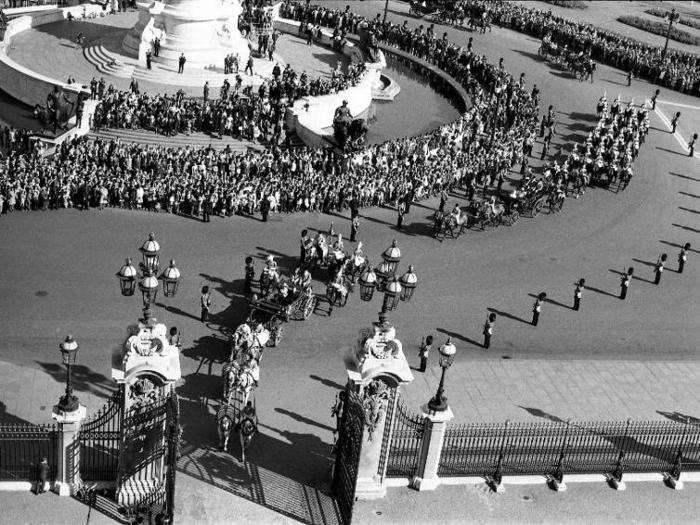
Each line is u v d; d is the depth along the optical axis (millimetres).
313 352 53156
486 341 56000
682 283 68375
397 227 70500
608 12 160375
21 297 54656
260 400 48219
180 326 53844
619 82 117625
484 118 91500
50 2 117688
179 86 92125
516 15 137375
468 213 74250
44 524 39062
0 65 89375
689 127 103750
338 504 42281
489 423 48562
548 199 76875
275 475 43406
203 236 65188
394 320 57875
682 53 131000
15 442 42750
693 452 48438
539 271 66812
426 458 43156
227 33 97750
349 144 79250
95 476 41625
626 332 60562
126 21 113875
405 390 50719
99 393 46969
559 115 101688
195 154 72938
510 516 42938
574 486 45156
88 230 63688
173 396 37875
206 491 41625
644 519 43875
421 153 79812
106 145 72812
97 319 53531
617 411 51500
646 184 85625
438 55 116625
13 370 47906
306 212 71125
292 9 123938
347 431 41406
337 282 57062
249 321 52062
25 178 65188
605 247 72062
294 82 92438
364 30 112938
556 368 55062
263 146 81125
